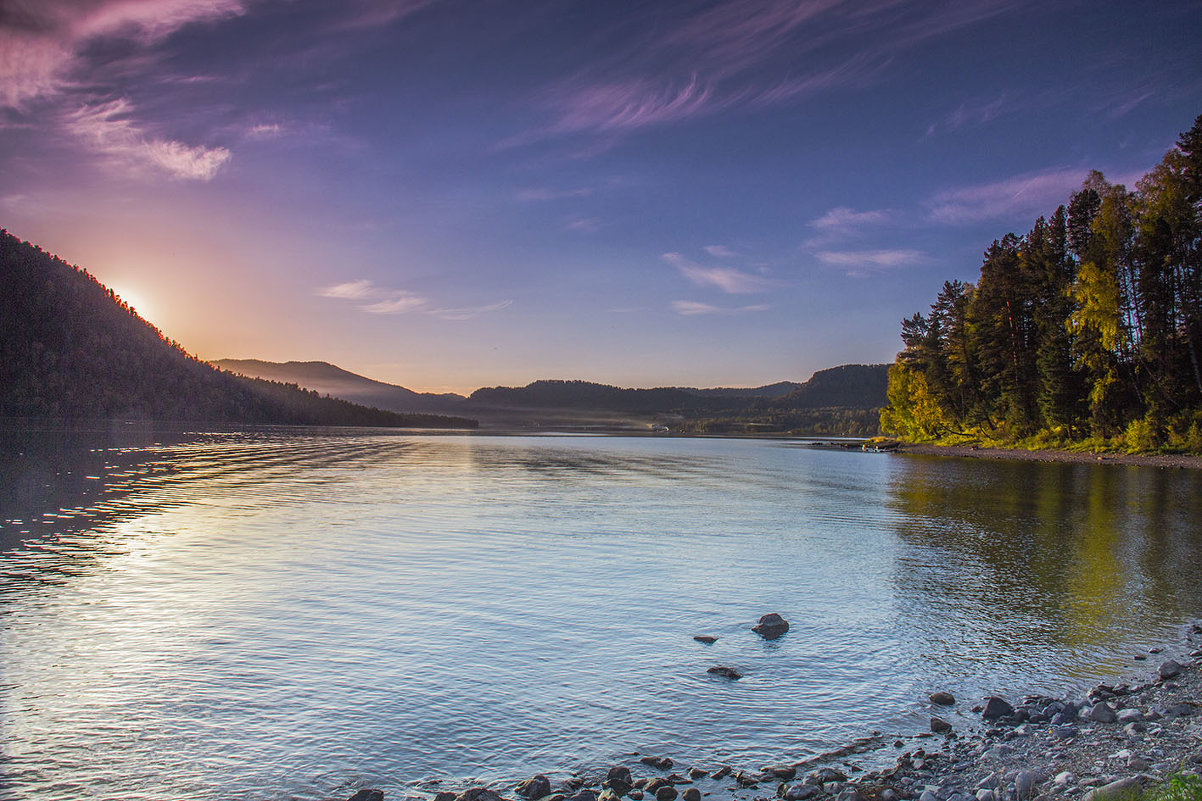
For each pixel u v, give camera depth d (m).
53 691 11.14
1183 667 12.48
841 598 17.64
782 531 28.56
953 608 16.73
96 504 34.81
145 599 16.88
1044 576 20.19
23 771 8.59
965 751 9.36
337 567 20.80
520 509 35.53
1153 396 74.19
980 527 29.83
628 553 23.47
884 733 10.03
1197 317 68.50
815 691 11.61
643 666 12.68
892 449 124.75
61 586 18.06
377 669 12.36
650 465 78.69
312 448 104.62
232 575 19.58
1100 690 11.36
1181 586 18.94
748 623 15.44
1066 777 7.95
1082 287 80.12
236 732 9.79
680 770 8.88
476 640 14.06
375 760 9.03
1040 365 89.50
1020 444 97.06
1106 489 45.91
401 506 36.12
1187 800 6.21
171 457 74.00
